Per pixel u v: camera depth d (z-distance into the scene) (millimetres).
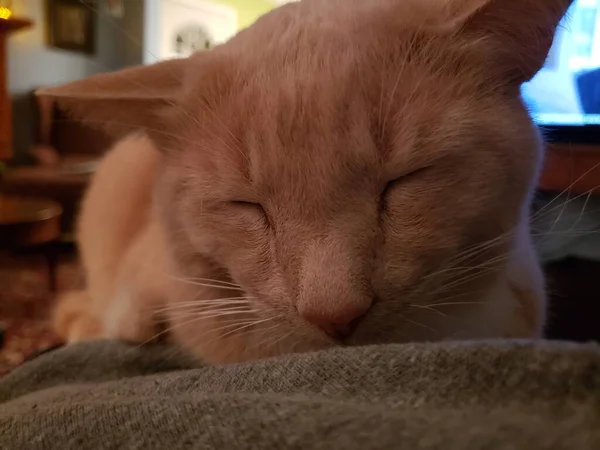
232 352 156
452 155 125
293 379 95
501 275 152
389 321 128
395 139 121
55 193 647
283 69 130
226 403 86
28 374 157
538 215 177
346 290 118
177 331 171
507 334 175
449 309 143
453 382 81
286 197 125
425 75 127
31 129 808
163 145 160
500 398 76
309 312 121
